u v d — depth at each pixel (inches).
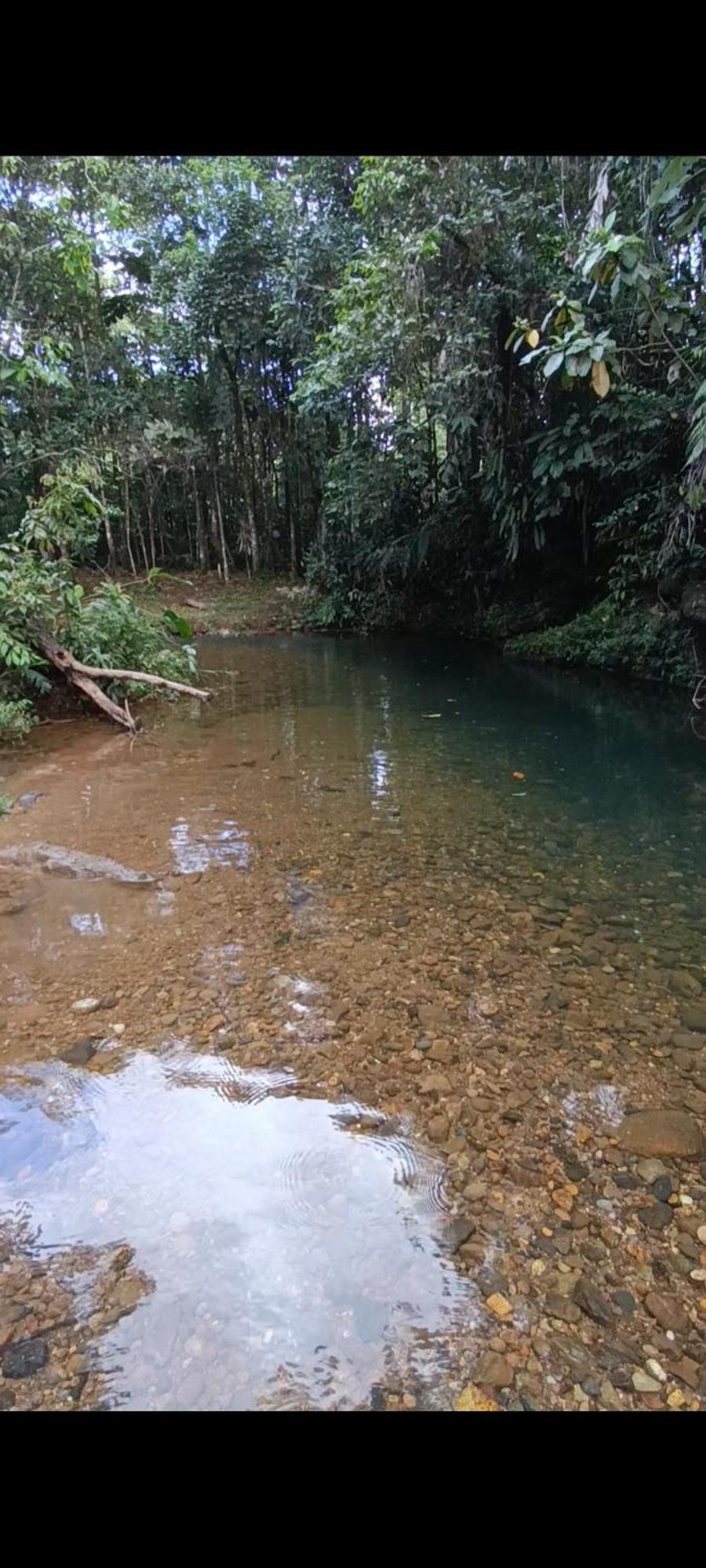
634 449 315.3
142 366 661.9
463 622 528.1
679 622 320.8
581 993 105.0
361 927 124.0
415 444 484.4
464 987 106.2
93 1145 76.6
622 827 172.6
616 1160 75.1
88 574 653.9
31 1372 54.4
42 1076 86.9
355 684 358.9
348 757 230.7
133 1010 100.1
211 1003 101.7
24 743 245.1
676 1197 70.7
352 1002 102.1
